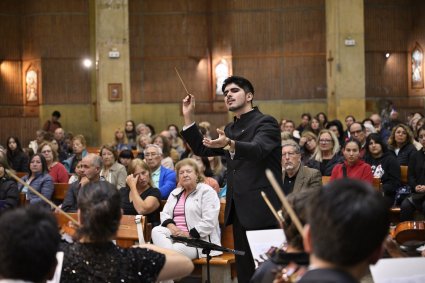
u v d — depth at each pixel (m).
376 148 10.82
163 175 10.67
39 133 17.92
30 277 2.93
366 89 25.06
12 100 24.83
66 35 24.59
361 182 2.35
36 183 10.85
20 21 24.89
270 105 24.72
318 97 24.66
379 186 9.92
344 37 22.80
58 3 24.53
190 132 6.09
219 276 8.21
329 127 16.81
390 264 3.48
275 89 24.72
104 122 22.11
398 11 25.11
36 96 24.78
